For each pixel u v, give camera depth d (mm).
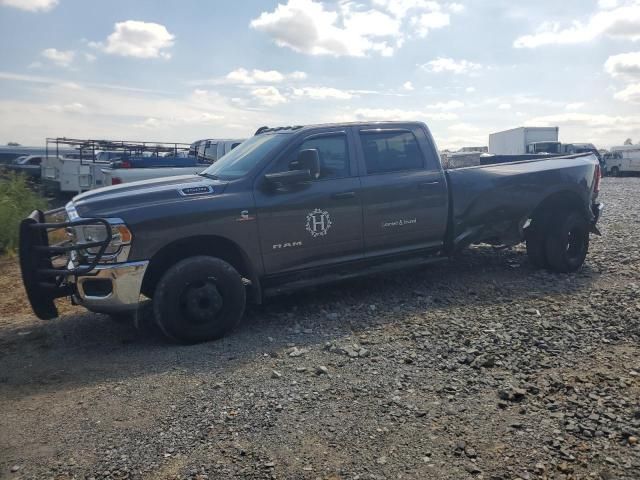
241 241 5488
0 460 3301
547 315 5660
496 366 4449
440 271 7676
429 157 6699
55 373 4633
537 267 7680
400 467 3121
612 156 43594
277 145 5902
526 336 5070
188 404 3926
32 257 5031
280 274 5812
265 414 3740
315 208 5863
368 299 6477
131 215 5031
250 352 4934
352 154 6219
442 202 6676
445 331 5285
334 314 5941
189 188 5445
